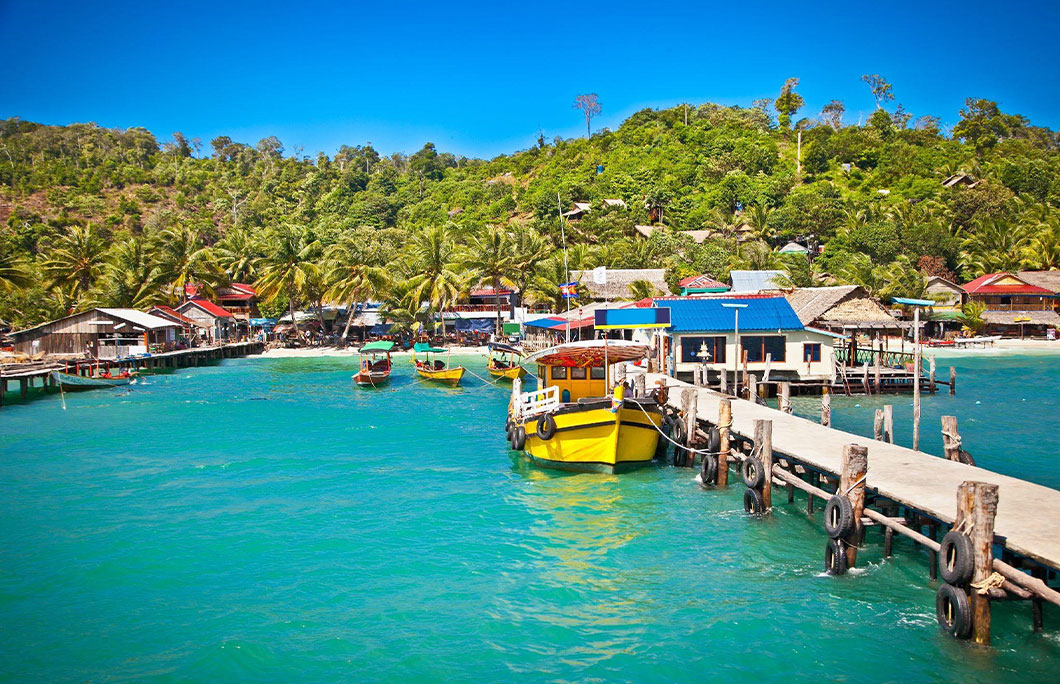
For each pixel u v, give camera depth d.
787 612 16.03
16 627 15.90
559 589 17.42
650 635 15.22
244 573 18.59
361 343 88.75
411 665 14.27
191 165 180.00
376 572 18.56
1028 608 15.81
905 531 16.27
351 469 29.08
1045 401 43.06
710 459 25.34
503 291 90.69
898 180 135.62
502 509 23.52
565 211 124.81
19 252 106.00
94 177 162.62
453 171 176.88
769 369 43.94
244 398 49.88
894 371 46.00
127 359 63.00
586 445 26.75
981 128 156.50
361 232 126.56
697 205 128.12
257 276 102.56
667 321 32.09
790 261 90.06
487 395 51.31
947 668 13.70
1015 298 86.62
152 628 15.80
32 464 30.27
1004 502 16.62
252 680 13.83
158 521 22.66
